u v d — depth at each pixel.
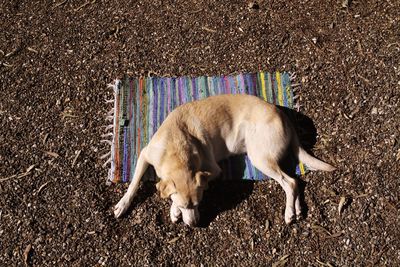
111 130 2.46
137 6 2.88
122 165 2.34
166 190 2.06
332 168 2.29
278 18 2.80
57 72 2.65
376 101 2.50
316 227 2.20
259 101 2.32
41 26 2.82
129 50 2.72
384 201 2.23
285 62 2.66
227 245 2.17
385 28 2.72
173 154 2.15
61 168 2.35
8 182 2.31
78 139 2.43
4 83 2.62
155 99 2.53
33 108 2.53
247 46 2.72
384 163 2.32
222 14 2.83
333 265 2.12
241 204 2.26
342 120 2.46
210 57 2.69
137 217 2.22
